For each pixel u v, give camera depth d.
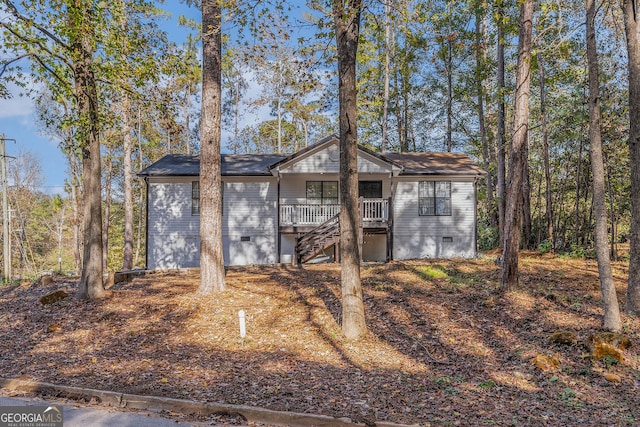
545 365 7.45
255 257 19.45
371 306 10.91
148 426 5.32
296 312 10.62
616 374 7.19
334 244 17.84
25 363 8.00
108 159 28.34
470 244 19.53
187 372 7.37
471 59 25.89
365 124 30.39
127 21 12.09
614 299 8.73
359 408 5.75
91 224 11.80
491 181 25.48
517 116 11.42
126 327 9.87
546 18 13.75
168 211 19.19
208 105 11.90
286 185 19.78
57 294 11.92
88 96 11.16
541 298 11.05
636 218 9.80
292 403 5.93
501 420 5.46
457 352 8.35
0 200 37.38
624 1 9.84
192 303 11.11
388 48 25.98
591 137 8.83
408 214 19.67
